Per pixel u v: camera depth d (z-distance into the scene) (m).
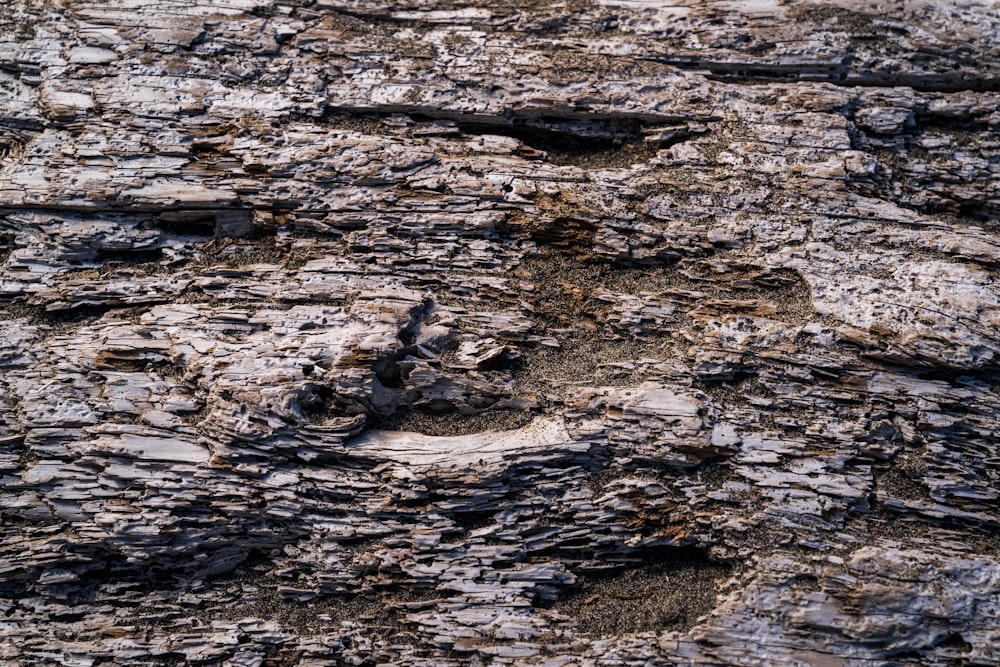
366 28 6.27
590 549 5.12
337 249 5.73
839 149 5.88
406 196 5.75
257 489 5.15
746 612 4.90
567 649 4.95
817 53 6.11
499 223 5.75
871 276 5.52
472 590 5.05
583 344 5.59
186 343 5.37
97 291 5.58
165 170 5.77
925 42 6.17
